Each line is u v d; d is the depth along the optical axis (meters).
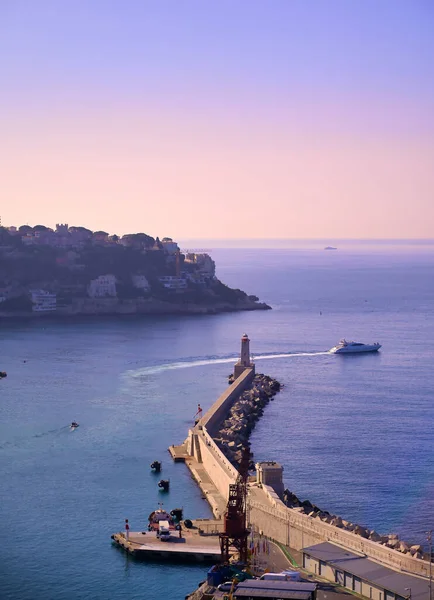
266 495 182.75
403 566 140.00
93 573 161.75
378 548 145.25
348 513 192.75
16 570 162.88
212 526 179.88
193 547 168.00
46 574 161.25
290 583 134.88
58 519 188.88
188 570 162.88
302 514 164.50
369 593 135.50
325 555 146.12
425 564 138.00
